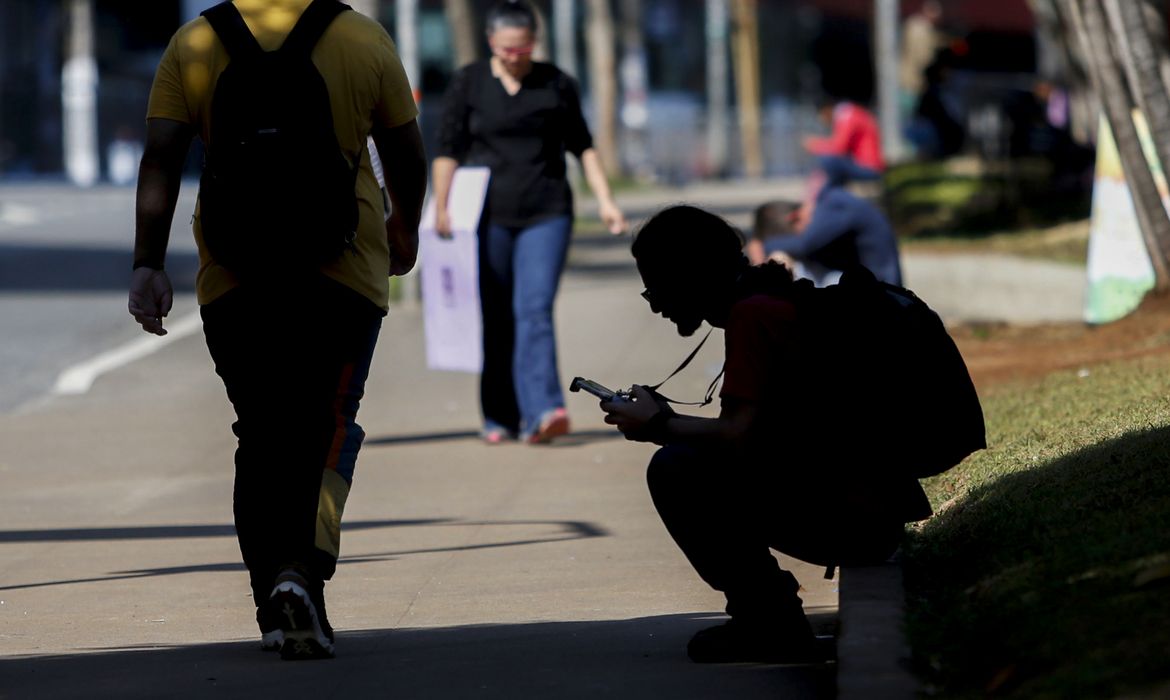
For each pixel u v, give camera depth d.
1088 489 16.67
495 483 28.36
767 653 15.55
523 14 31.39
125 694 14.81
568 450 31.72
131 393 42.41
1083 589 13.41
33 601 20.25
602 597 19.34
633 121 181.12
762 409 15.01
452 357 32.38
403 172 16.77
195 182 114.56
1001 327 43.22
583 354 44.59
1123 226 39.12
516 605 19.06
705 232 15.27
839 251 36.66
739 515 15.48
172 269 73.88
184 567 22.39
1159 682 11.06
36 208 109.94
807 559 15.96
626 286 63.00
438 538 23.66
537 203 31.80
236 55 15.87
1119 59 35.53
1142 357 29.75
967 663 13.02
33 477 31.11
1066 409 23.84
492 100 31.55
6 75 190.25
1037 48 120.38
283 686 14.95
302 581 15.70
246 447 16.09
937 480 21.17
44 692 14.97
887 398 15.12
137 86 186.50
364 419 36.81
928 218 71.44
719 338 46.88
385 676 15.27
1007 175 71.94
